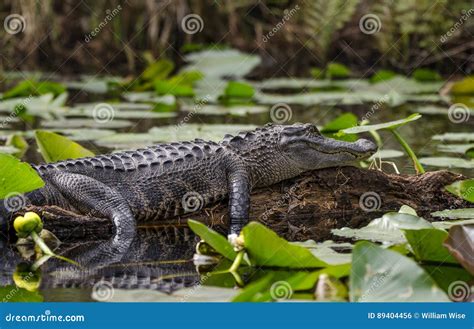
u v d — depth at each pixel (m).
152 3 17.23
